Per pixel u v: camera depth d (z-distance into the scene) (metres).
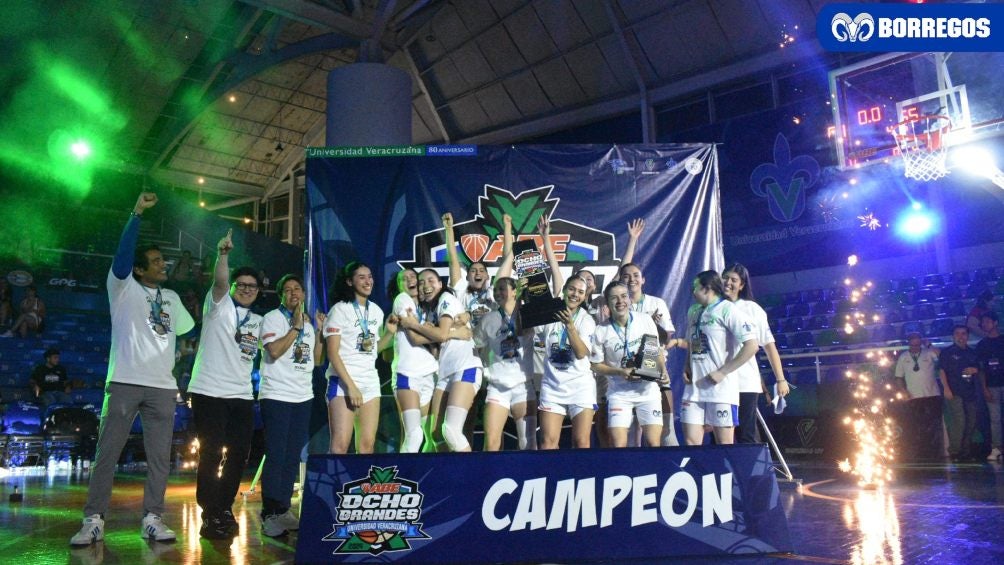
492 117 22.56
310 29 21.03
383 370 7.32
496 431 5.77
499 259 7.43
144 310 5.09
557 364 5.65
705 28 18.06
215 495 5.13
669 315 7.06
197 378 5.16
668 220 7.63
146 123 23.02
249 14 19.39
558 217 7.54
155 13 18.73
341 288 5.58
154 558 4.29
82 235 22.56
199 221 24.56
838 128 15.77
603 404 6.55
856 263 16.66
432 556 3.91
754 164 18.19
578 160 7.64
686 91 19.11
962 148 14.76
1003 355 10.67
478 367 5.82
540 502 4.04
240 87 22.50
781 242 17.67
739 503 4.09
